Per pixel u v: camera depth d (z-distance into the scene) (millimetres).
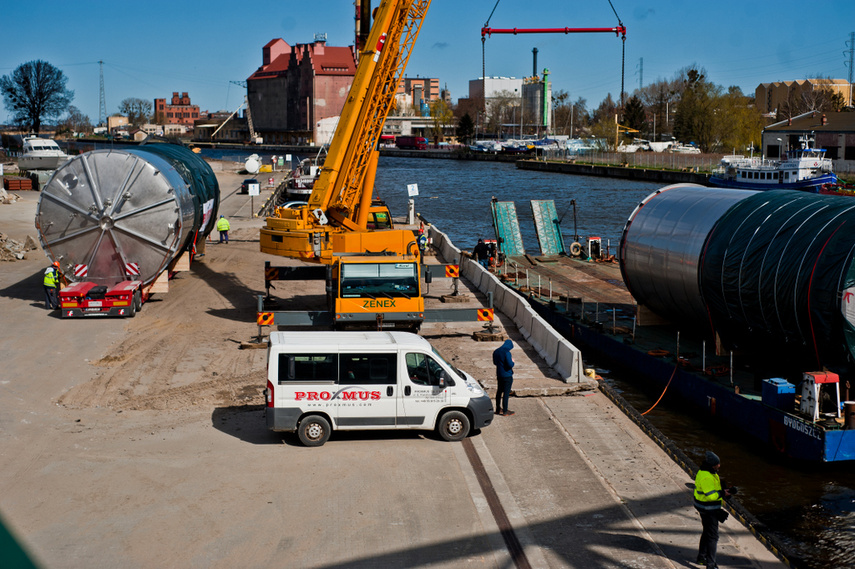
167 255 27781
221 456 15328
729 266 20125
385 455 15516
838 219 17766
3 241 40062
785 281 18141
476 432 16953
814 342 17609
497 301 30188
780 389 17188
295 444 16078
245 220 59438
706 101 153500
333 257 22984
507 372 17953
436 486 14008
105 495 13422
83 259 27578
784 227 19047
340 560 11312
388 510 13000
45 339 24297
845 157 97188
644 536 12195
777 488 16094
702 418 20453
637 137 195000
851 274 16828
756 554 11875
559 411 18516
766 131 105188
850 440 15633
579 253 41781
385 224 41781
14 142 140375
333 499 13406
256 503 13203
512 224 42594
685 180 118188
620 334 25391
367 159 29594
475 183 120625
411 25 29328
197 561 11203
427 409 16250
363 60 28453
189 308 29250
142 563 11102
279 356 15812
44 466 14672
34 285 33062
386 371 16109
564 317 28312
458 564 11219
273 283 34625
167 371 21219
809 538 13930
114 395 19156
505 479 14375
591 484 14188
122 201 27031
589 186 114875
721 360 21797
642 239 24641
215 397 19109
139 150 29203
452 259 41688
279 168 125500
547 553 11594
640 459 15484
